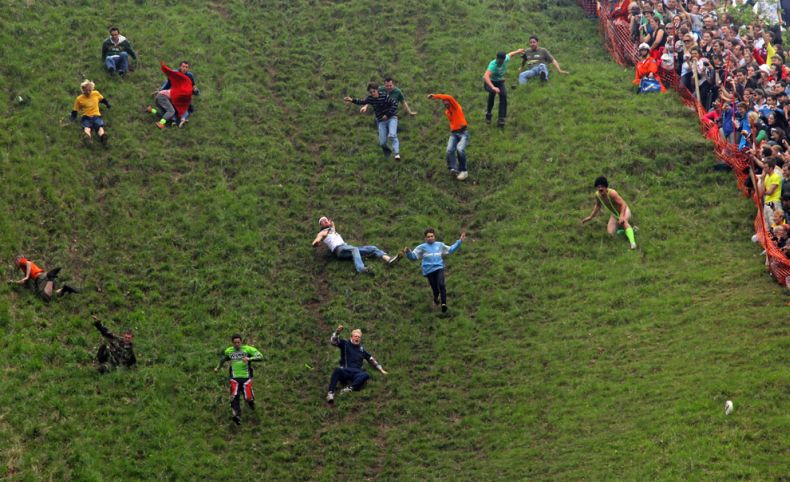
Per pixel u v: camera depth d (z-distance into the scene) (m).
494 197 104.31
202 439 78.06
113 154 104.31
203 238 97.00
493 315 90.06
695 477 66.62
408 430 80.00
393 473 76.19
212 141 109.75
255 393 82.88
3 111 103.88
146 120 110.12
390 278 95.06
